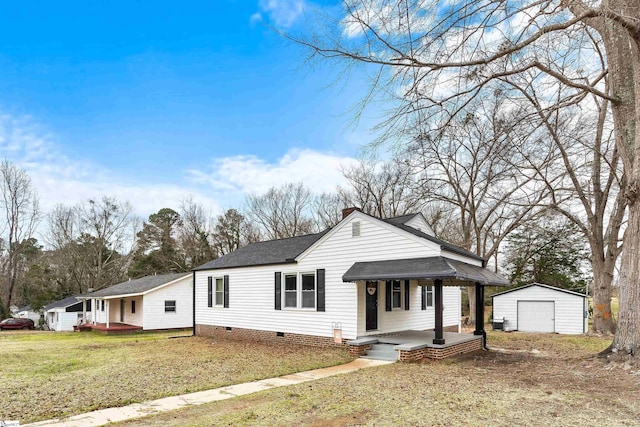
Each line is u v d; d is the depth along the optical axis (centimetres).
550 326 2384
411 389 862
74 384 988
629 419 637
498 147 1408
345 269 1504
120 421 684
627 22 902
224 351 1552
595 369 1028
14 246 4344
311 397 805
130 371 1158
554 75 984
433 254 1309
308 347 1561
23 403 811
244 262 1934
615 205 2145
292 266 1688
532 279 3353
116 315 3159
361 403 754
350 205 3800
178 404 792
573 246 3194
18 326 3850
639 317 1023
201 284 2192
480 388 867
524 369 1100
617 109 1117
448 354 1311
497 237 2930
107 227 4650
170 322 2762
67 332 2877
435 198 2736
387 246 1415
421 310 1817
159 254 4572
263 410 717
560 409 697
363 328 1473
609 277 2156
